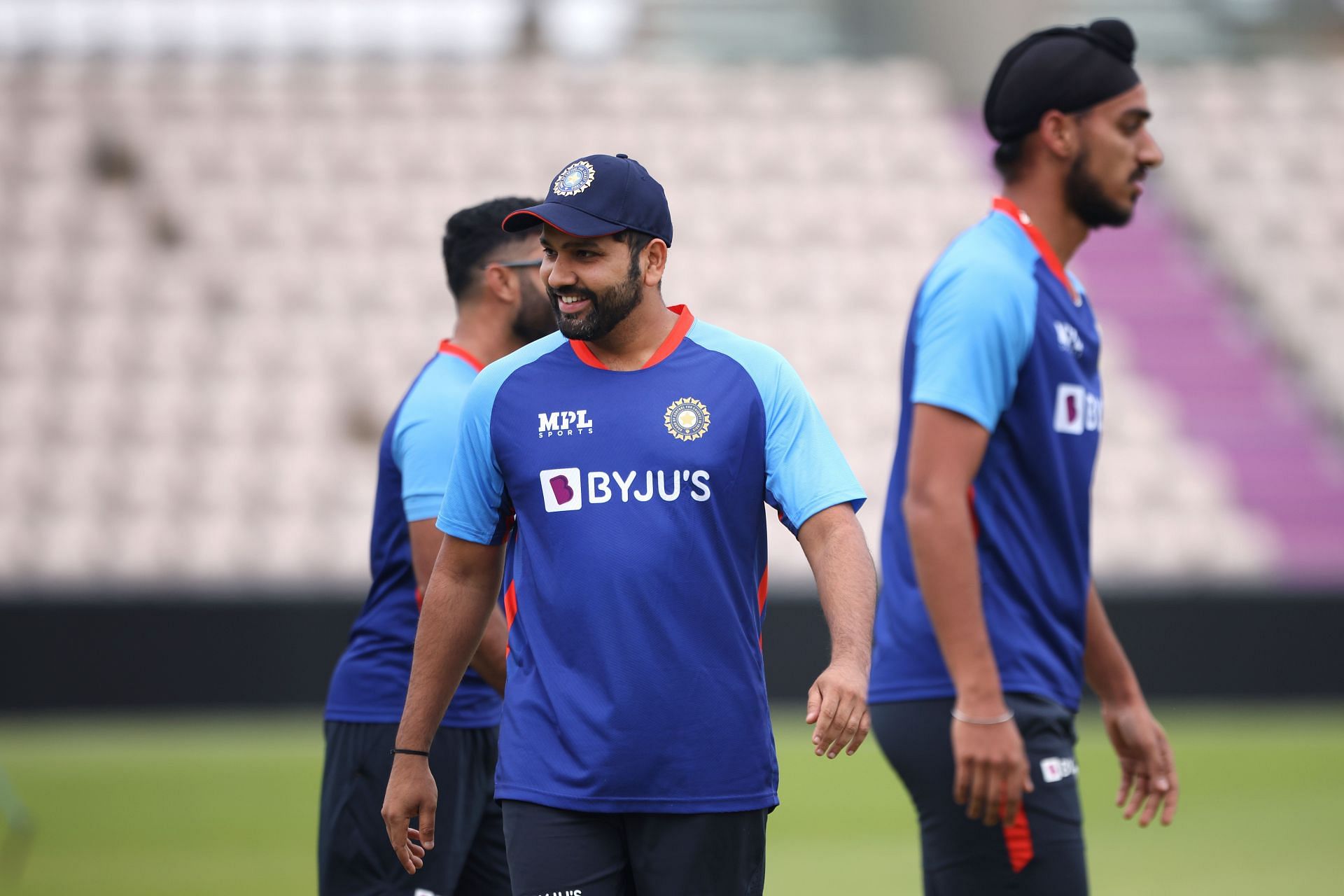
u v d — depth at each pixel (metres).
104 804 30.39
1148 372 56.84
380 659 12.82
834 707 9.41
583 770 9.89
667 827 9.88
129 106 63.75
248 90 65.19
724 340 10.51
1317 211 64.19
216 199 60.44
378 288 57.34
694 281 58.22
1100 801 30.91
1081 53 11.81
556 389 10.38
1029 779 11.03
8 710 41.19
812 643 42.56
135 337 54.91
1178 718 42.06
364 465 51.31
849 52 73.81
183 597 41.69
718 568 10.07
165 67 66.12
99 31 66.38
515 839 10.11
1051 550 11.50
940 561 10.90
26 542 48.09
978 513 11.30
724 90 67.44
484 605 10.91
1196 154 66.25
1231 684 43.25
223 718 41.56
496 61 69.31
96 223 59.25
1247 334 59.00
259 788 32.16
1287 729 40.25
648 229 10.16
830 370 55.03
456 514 10.70
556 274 10.11
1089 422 11.79
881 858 25.56
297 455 51.31
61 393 52.84
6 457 50.62
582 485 10.12
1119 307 59.94
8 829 27.94
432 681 10.80
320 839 13.02
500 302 13.12
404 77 67.00
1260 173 65.69
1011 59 12.10
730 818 9.96
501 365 10.65
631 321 10.35
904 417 12.16
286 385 53.53
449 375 12.84
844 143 65.19
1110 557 49.66
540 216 9.99
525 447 10.30
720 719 9.96
